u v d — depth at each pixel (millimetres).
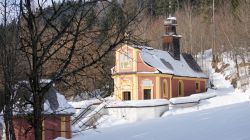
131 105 44938
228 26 80812
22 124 9320
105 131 27656
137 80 53219
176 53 62812
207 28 92375
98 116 41281
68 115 27219
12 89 8398
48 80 8211
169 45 63031
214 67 83375
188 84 60438
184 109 47719
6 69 8367
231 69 76375
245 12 75125
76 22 7773
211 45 91875
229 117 23000
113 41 7832
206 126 19766
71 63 8203
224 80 74062
